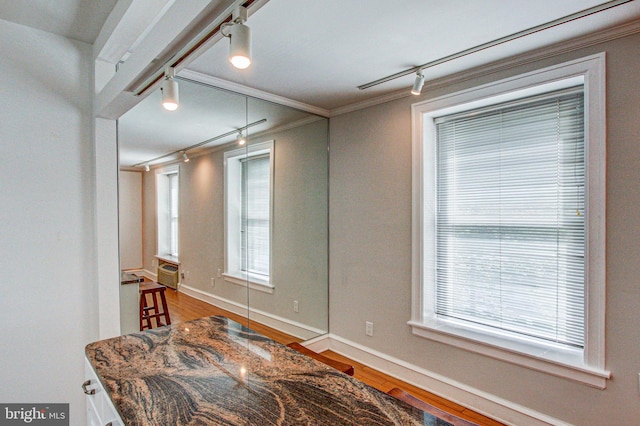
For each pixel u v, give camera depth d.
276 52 2.05
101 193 1.99
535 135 2.24
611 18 1.68
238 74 2.41
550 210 2.18
